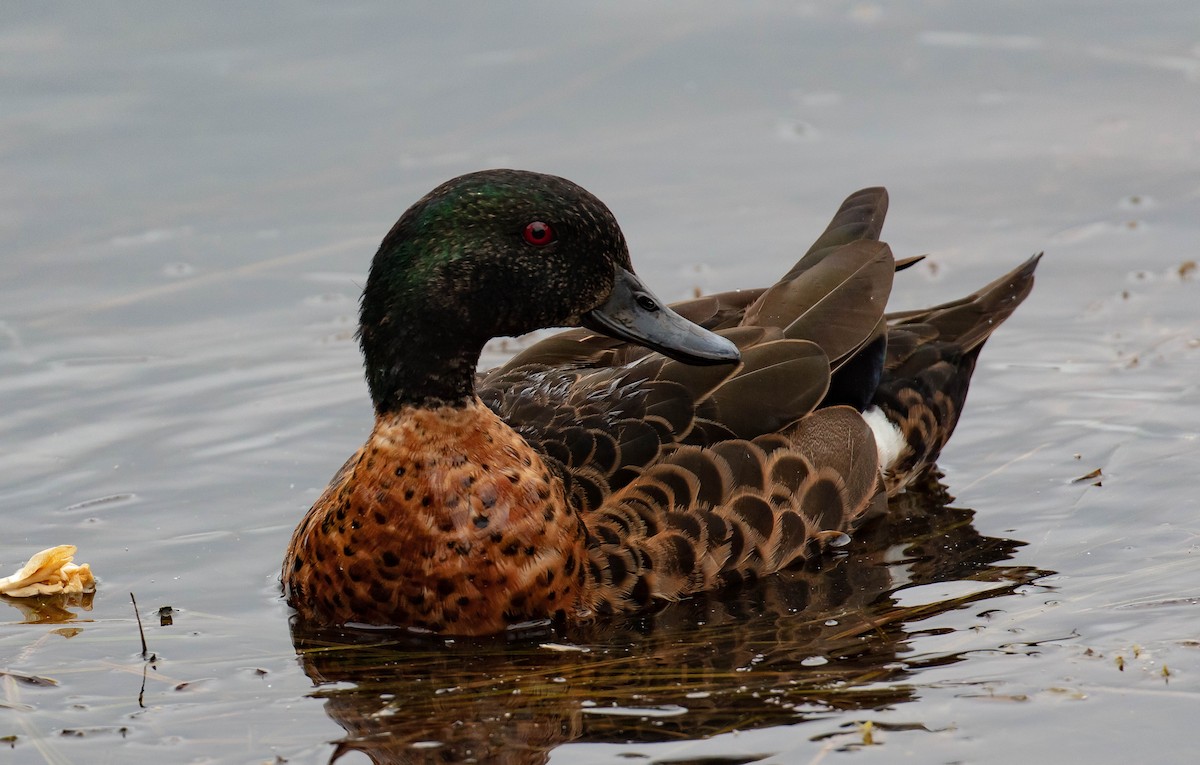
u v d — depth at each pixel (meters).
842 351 12.22
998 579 11.10
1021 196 17.39
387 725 9.39
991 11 20.98
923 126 18.83
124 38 20.16
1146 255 16.23
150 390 14.66
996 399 14.14
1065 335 15.06
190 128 18.62
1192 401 13.68
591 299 10.95
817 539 11.66
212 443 13.79
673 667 10.03
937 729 9.00
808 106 19.27
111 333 15.60
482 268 10.57
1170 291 15.59
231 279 16.45
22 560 11.86
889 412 12.73
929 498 12.65
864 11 21.08
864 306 12.52
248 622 10.91
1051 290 15.82
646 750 8.95
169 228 17.17
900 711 9.23
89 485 13.08
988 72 19.77
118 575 11.66
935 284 16.03
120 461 13.47
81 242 16.89
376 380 10.77
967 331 13.49
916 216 17.17
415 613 10.64
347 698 9.77
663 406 11.36
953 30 20.67
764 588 11.23
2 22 20.38
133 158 18.14
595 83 19.70
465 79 19.66
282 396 14.59
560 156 18.41
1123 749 8.71
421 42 20.31
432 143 18.58
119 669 10.20
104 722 9.49
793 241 16.72
